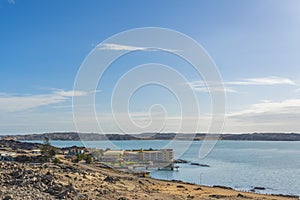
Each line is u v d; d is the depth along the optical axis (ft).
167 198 91.71
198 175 237.86
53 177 83.87
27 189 68.49
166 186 135.33
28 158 204.64
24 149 297.53
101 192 81.15
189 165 313.12
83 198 68.18
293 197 146.20
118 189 93.81
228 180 233.76
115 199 74.84
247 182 227.40
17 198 59.36
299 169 314.35
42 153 230.68
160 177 188.03
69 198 65.72
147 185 125.59
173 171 225.35
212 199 103.96
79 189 77.66
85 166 157.99
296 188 205.57
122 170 128.36
